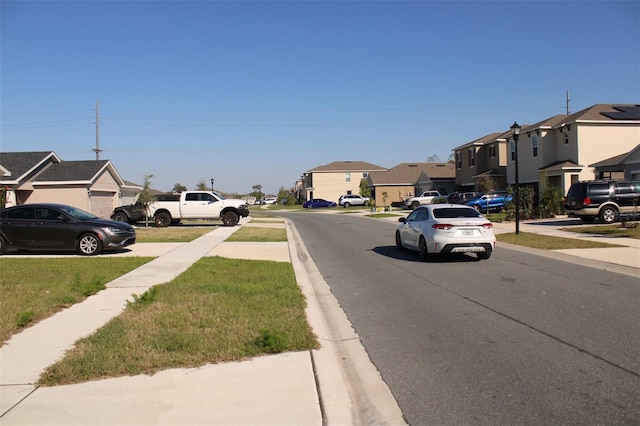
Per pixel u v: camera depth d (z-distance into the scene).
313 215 46.38
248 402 4.49
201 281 10.06
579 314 7.52
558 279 10.48
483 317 7.49
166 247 17.41
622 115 33.91
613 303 8.19
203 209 29.38
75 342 6.08
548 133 36.47
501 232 20.97
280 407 4.41
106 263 12.81
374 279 11.15
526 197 29.02
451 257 14.34
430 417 4.29
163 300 8.18
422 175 60.38
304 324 6.83
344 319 7.72
